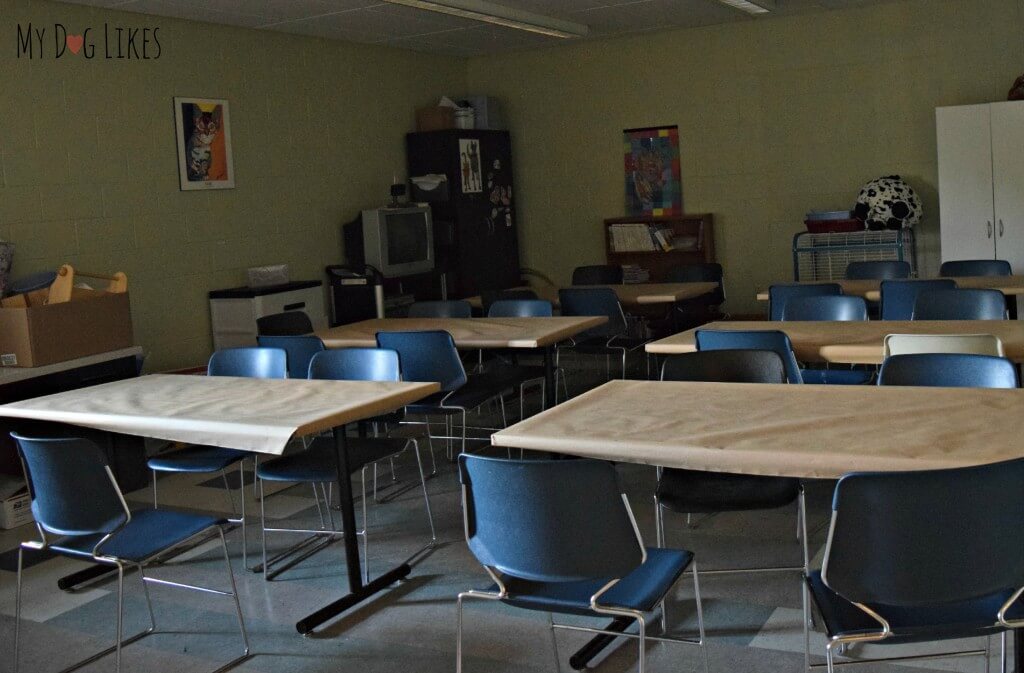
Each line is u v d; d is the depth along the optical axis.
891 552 2.17
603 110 10.23
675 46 9.82
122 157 6.99
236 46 7.93
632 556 2.46
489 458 2.46
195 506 5.20
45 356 5.23
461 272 9.70
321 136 8.79
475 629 3.52
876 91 9.08
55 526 3.31
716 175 9.85
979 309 5.18
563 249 10.63
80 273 6.08
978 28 8.62
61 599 4.08
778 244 9.70
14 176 6.28
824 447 2.70
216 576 4.22
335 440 3.78
